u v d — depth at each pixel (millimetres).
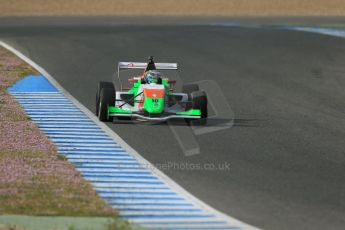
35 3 195625
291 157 51188
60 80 82188
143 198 41031
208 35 126250
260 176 46281
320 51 109812
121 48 109000
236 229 36188
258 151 52594
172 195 41781
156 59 100312
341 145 55188
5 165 46469
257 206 40438
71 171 45812
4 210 37750
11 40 114062
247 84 83750
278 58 103500
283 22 156875
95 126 58938
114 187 42938
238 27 140625
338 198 42312
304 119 64875
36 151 50469
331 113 68062
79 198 40281
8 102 68438
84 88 77750
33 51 103312
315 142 55938
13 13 175625
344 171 48031
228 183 44625
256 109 69188
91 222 36094
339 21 159375
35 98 71125
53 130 57312
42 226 35125
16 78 82000
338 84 84625
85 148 51906
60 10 184375
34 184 42688
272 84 84000
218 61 100250
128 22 152875
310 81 86250
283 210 39875
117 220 35812
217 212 38969
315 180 45781
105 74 87375
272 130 59688
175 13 183625
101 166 47406
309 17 173000
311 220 38312
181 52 107062
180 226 36438
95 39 118125
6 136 54469
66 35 122625
